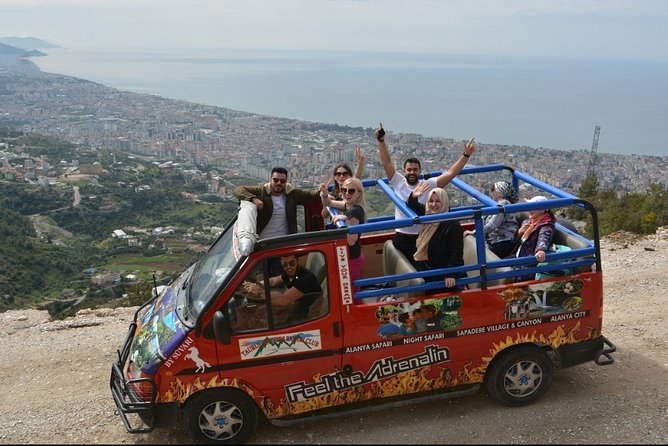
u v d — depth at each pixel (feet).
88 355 22.68
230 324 15.29
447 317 16.35
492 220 19.07
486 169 20.59
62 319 27.17
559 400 17.99
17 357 22.67
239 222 16.47
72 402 19.24
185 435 16.93
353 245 16.01
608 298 26.66
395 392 16.71
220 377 15.55
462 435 16.35
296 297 15.58
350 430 16.79
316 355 15.89
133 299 33.99
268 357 15.65
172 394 15.49
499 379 17.26
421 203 18.19
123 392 16.08
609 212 62.39
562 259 16.84
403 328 16.17
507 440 16.07
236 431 16.33
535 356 17.28
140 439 16.87
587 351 17.54
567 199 16.52
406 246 18.17
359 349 16.08
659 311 24.85
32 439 17.15
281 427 17.08
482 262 16.29
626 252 33.30
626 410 17.39
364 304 15.89
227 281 15.24
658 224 48.21
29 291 131.95
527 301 16.75
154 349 15.72
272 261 15.37
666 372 19.67
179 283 18.44
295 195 18.83
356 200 16.78
